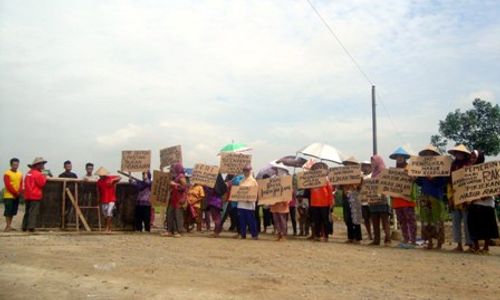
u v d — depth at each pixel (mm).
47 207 15578
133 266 8945
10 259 9469
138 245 12180
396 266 9555
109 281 7566
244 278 8000
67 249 11078
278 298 6648
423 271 9008
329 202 14750
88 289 7008
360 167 14070
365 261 10164
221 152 17766
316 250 11883
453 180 11805
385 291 7262
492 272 8945
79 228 15883
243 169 15617
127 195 17062
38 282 7426
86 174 16500
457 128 24641
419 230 18781
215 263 9555
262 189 14852
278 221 14477
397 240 17047
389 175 13117
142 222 17234
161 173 16109
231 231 18703
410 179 12953
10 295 6602
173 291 6957
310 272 8742
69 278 7750
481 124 24484
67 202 15914
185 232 16969
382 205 13516
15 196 15453
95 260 9539
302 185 14859
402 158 13930
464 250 12406
